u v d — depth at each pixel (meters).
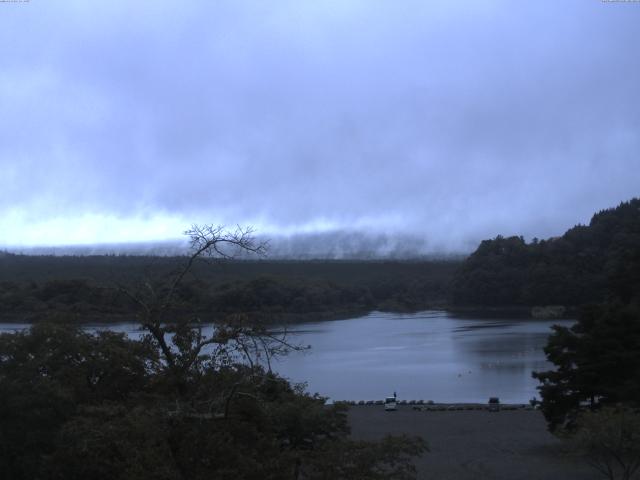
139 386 27.42
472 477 41.97
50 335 29.94
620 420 32.25
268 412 19.77
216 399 18.31
